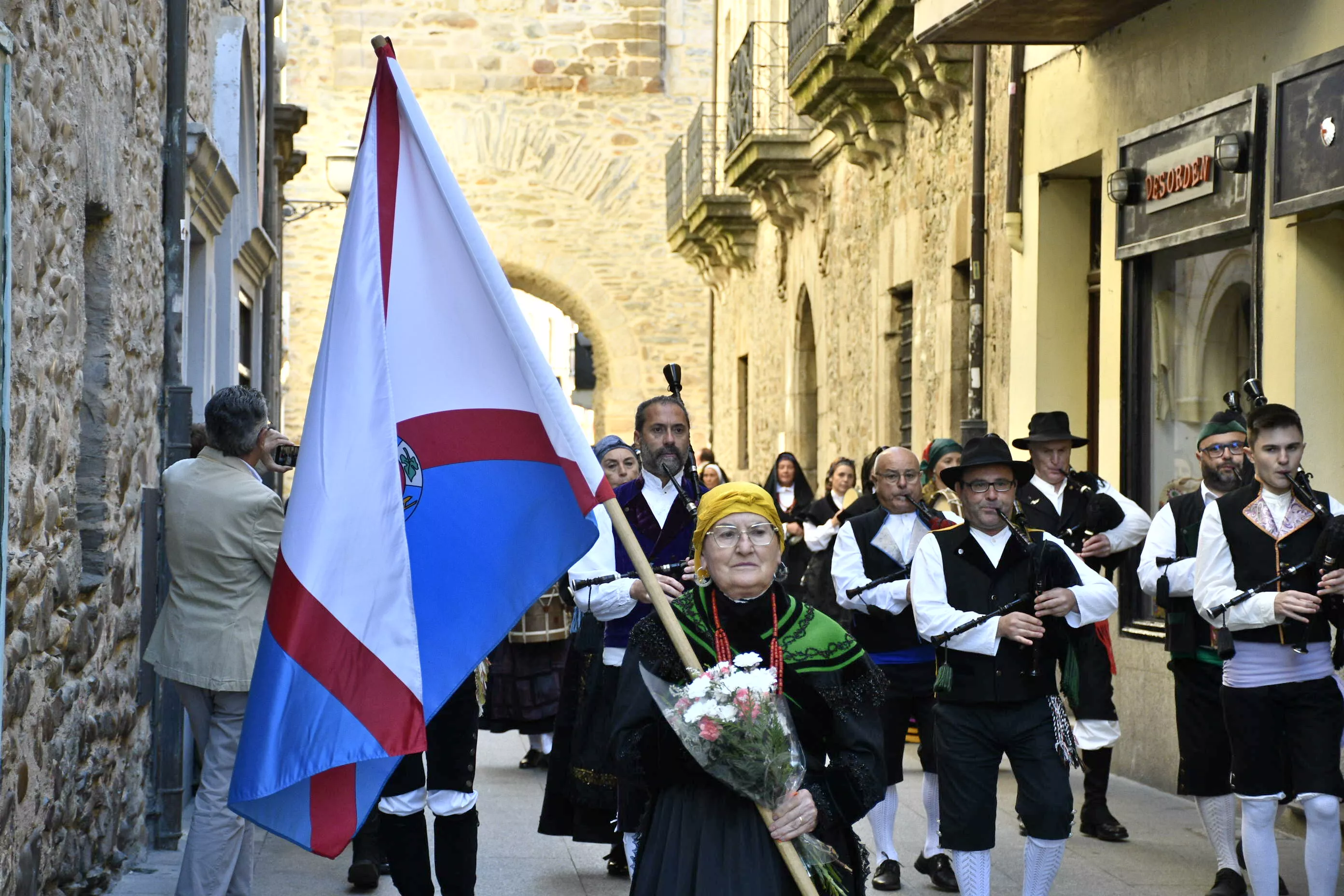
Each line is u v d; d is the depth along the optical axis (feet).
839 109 45.62
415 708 13.28
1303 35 25.08
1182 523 21.57
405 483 13.93
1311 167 24.53
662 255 86.99
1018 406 35.19
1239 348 27.68
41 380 15.99
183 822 24.41
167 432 23.27
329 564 13.44
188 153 24.40
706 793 11.93
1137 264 31.01
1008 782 29.12
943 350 40.34
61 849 17.24
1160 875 22.04
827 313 54.54
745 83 58.29
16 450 14.99
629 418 86.74
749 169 56.90
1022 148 35.17
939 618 17.80
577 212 86.63
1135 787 29.14
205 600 18.51
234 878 19.36
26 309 15.35
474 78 85.81
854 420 50.70
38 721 15.98
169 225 23.76
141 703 21.42
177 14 23.77
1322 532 18.16
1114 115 31.40
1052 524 24.54
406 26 85.10
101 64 18.86
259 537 18.40
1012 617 17.46
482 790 28.43
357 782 13.25
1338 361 25.25
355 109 83.76
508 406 14.14
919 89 40.68
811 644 11.96
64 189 16.96
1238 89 26.94
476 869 17.44
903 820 26.13
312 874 21.91
